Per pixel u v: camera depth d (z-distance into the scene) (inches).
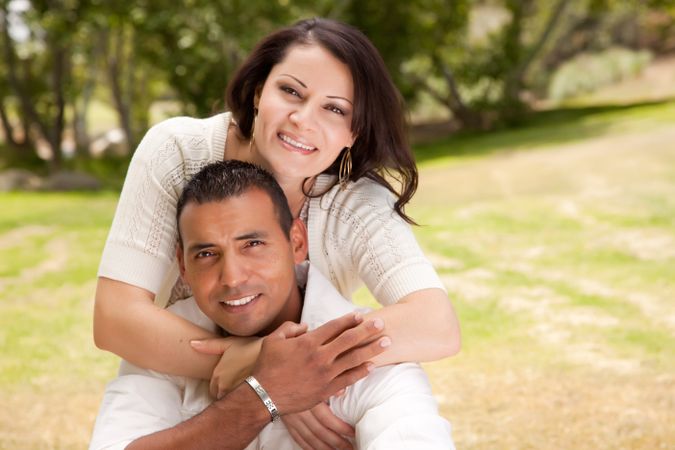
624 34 1120.8
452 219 330.6
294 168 86.7
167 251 89.4
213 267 77.3
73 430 148.3
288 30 88.4
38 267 292.2
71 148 1030.4
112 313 84.4
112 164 784.3
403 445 71.1
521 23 808.9
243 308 78.0
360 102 87.0
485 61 806.5
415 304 84.0
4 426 149.0
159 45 652.1
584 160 461.7
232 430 73.5
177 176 90.3
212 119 95.1
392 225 90.9
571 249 269.6
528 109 826.2
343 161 92.0
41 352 195.0
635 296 215.2
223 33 560.1
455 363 172.9
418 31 725.9
